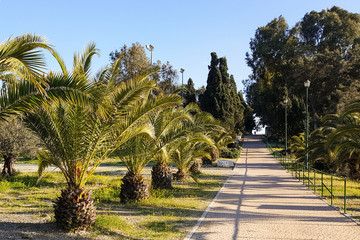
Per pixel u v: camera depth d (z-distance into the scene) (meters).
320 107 57.25
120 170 25.84
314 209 10.66
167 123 11.89
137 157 11.95
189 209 10.63
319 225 8.44
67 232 7.44
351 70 48.78
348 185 17.58
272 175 21.83
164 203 11.55
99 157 8.37
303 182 17.66
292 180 19.06
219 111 45.38
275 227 8.22
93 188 15.50
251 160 34.56
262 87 71.06
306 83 27.53
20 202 11.44
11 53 5.36
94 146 7.86
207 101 46.12
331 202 11.34
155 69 8.27
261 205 11.35
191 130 12.69
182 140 14.56
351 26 57.22
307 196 13.40
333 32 59.34
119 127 8.24
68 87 5.65
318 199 12.69
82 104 5.67
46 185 16.16
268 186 16.53
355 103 12.30
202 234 7.55
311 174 22.91
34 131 7.82
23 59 5.40
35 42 5.52
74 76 5.75
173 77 43.22
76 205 7.58
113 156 12.02
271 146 56.28
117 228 7.97
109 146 8.32
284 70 64.06
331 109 46.38
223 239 7.16
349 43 57.62
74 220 7.52
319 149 18.34
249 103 89.94
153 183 15.07
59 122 7.60
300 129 46.88
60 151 7.83
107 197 12.74
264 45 63.38
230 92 49.97
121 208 10.71
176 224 8.54
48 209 10.16
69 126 7.63
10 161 19.20
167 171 15.24
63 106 7.75
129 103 7.63
